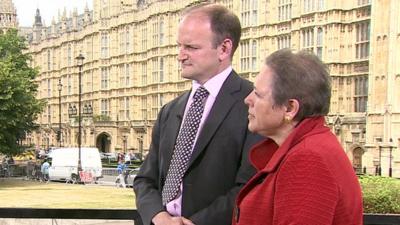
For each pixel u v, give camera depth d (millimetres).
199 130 4750
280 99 3584
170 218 4523
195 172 4637
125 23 87688
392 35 44312
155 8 80500
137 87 85875
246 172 4414
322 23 51656
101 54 93688
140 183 5180
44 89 112625
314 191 3225
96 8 96000
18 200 30766
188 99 5059
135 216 5684
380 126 45094
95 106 95812
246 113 4648
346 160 3471
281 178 3367
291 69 3561
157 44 80562
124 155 75625
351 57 50750
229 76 4855
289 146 3521
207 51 4699
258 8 60625
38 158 80312
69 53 103812
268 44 59625
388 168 43500
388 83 44500
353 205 3381
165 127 5102
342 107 51219
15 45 60156
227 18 4730
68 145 98125
